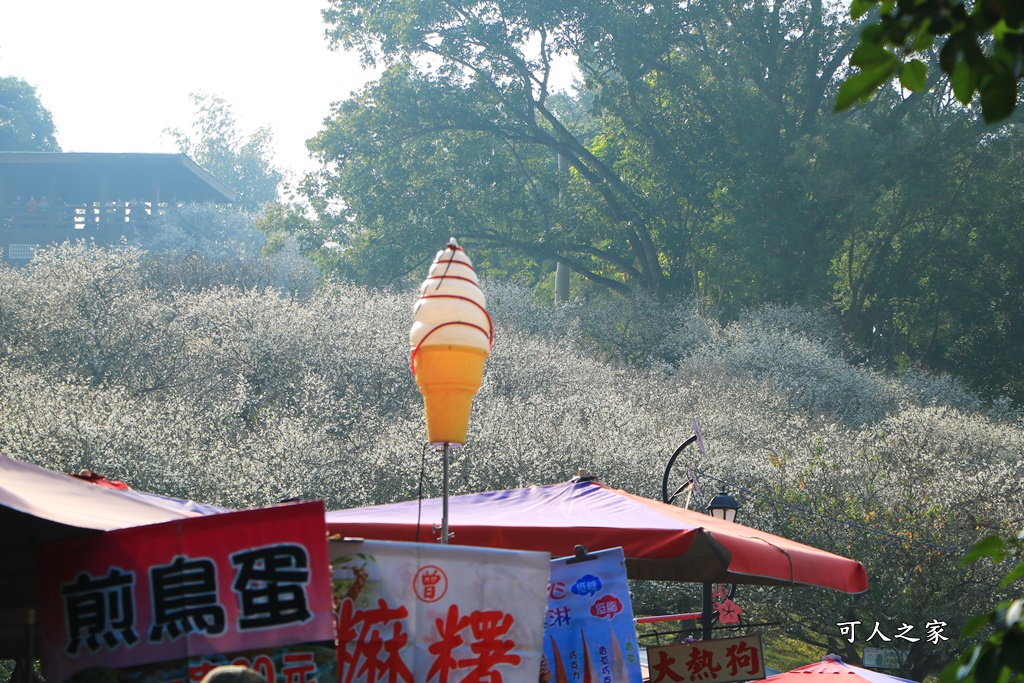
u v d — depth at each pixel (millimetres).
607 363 30953
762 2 35094
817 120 35344
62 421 14133
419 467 14812
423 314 5133
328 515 6164
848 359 32750
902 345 38375
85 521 3686
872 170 31781
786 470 16547
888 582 13883
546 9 35094
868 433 21062
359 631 3963
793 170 33781
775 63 35438
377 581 3998
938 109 34188
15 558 4105
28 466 4449
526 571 4117
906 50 2115
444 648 3988
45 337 20062
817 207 33656
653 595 13820
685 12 35344
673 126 35844
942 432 22906
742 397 23312
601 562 5137
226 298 23656
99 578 3559
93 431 13969
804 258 33531
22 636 4980
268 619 3498
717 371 26906
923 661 13914
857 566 6078
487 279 33844
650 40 35031
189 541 3541
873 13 34688
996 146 32344
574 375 22703
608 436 16750
